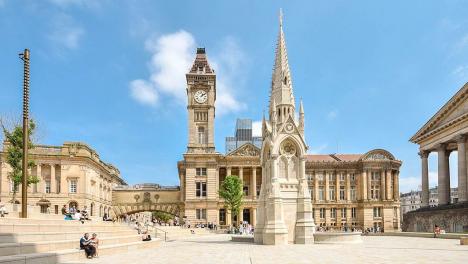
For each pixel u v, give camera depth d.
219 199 128.75
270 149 52.34
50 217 50.81
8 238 31.86
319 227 133.62
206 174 127.62
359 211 143.00
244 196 132.62
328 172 146.12
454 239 62.16
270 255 35.75
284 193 51.28
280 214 50.22
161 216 187.50
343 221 143.38
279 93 55.12
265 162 55.56
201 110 129.50
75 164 111.75
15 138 66.12
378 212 141.00
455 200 103.94
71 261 32.75
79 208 110.38
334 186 145.75
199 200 125.88
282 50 56.34
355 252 37.97
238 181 117.81
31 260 27.98
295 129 52.62
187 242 62.56
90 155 116.81
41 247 32.53
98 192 124.44
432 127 97.00
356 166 145.50
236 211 117.31
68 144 113.06
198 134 129.38
